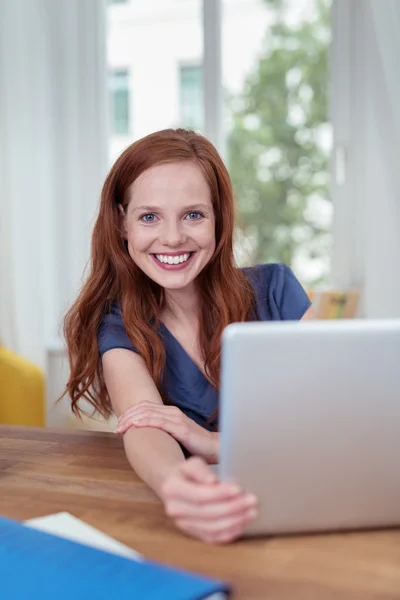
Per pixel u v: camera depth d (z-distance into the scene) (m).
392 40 2.81
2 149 3.43
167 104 3.45
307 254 3.29
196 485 0.84
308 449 0.82
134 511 0.96
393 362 0.81
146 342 1.44
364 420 0.82
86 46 3.40
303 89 3.23
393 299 2.94
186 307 1.52
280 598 0.72
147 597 0.66
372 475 0.84
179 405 1.49
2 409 3.04
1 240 3.46
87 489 1.05
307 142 3.24
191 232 1.38
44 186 3.42
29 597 0.67
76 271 3.47
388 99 2.88
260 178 3.34
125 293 1.47
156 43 3.43
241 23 3.29
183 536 0.87
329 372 0.80
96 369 1.48
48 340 3.49
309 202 3.27
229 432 0.81
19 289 3.43
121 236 1.46
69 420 3.24
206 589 0.67
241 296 1.54
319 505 0.85
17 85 3.38
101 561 0.73
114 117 3.52
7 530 0.81
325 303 2.82
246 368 0.79
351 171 3.11
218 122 3.33
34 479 1.10
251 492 0.83
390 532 0.87
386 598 0.72
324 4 3.15
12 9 3.36
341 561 0.80
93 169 3.42
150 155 1.37
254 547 0.84
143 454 1.06
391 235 2.92
